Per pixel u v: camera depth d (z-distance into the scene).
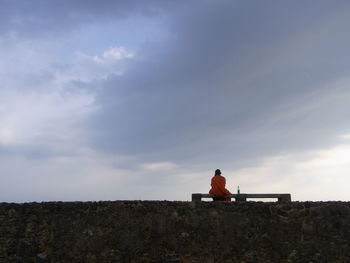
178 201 13.38
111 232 12.58
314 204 13.13
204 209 13.02
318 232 12.54
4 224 12.70
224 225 12.67
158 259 12.05
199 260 11.97
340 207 12.87
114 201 13.44
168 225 12.70
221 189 15.49
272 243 12.30
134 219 12.83
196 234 12.53
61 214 12.99
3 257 11.92
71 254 12.12
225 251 12.15
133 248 12.27
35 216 12.94
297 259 11.94
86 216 12.94
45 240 12.39
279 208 13.02
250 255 12.04
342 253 12.02
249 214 12.93
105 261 12.01
